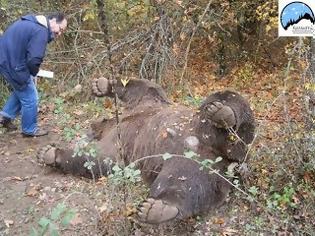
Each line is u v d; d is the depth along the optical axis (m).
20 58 3.78
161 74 5.06
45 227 2.18
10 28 3.80
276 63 6.12
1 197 3.10
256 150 3.20
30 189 3.17
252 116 2.78
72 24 5.63
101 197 2.96
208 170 2.72
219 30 5.95
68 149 3.30
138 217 2.47
